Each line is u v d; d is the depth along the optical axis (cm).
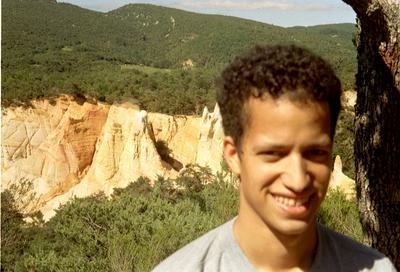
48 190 4784
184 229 1127
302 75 143
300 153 144
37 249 1630
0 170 4766
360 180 413
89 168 4997
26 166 4806
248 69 147
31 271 1266
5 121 4838
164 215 1424
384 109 383
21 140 4856
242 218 157
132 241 1005
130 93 5606
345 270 162
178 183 2745
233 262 156
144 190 3450
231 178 1217
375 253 169
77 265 1183
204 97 5762
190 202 1527
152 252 944
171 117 5219
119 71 8262
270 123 143
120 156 4925
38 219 2820
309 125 142
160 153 5119
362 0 308
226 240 160
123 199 1574
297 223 147
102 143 4972
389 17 309
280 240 151
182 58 12794
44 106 4969
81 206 1512
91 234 1346
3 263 1750
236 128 151
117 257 966
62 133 4947
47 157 4872
